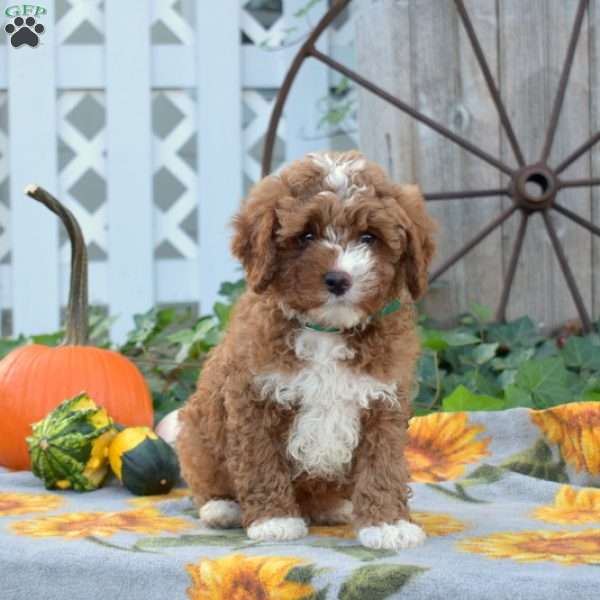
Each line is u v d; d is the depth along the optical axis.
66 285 2.56
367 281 1.62
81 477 1.92
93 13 2.53
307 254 1.63
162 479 1.91
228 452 1.71
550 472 1.95
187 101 2.56
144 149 2.51
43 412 2.07
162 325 2.38
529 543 1.65
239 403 1.68
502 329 2.30
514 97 2.39
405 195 1.69
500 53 2.39
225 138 2.54
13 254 2.51
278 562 1.56
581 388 2.15
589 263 2.42
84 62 2.51
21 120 2.50
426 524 1.73
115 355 2.14
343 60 2.61
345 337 1.66
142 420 2.11
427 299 2.40
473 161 2.39
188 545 1.64
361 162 1.68
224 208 2.55
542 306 2.42
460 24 2.38
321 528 1.74
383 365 1.66
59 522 1.75
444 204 2.39
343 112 2.53
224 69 2.53
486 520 1.75
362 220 1.63
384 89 2.39
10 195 2.51
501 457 1.97
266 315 1.67
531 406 2.08
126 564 1.58
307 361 1.66
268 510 1.69
